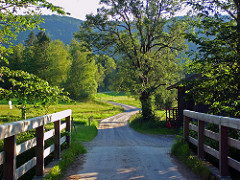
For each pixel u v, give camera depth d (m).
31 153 6.02
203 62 7.95
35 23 8.73
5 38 9.12
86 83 74.25
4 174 3.45
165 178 4.98
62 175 5.21
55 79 69.00
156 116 29.77
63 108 49.81
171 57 33.19
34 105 8.57
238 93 7.89
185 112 7.43
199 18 9.36
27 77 7.74
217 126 6.59
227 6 9.16
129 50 31.64
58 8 8.18
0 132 3.05
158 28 29.47
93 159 7.00
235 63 8.01
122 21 31.02
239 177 4.30
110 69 104.12
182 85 8.72
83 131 20.16
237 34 7.58
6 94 7.38
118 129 26.86
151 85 33.53
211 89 8.03
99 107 60.19
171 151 7.85
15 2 8.12
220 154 4.54
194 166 5.50
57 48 70.44
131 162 6.54
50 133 5.64
